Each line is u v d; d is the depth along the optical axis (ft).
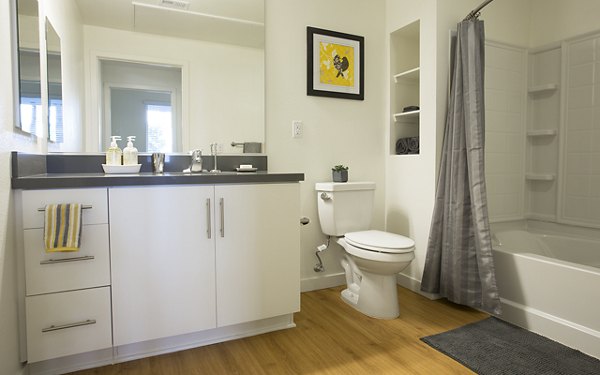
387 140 9.24
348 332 6.33
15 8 4.50
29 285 4.63
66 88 6.31
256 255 5.93
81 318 4.89
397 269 6.70
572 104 8.56
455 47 7.72
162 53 6.94
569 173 8.64
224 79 7.44
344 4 8.70
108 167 5.98
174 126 7.06
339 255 8.85
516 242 8.45
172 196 5.31
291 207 6.19
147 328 5.24
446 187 7.47
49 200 4.66
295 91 8.21
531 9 9.30
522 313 6.48
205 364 5.31
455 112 7.31
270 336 6.18
